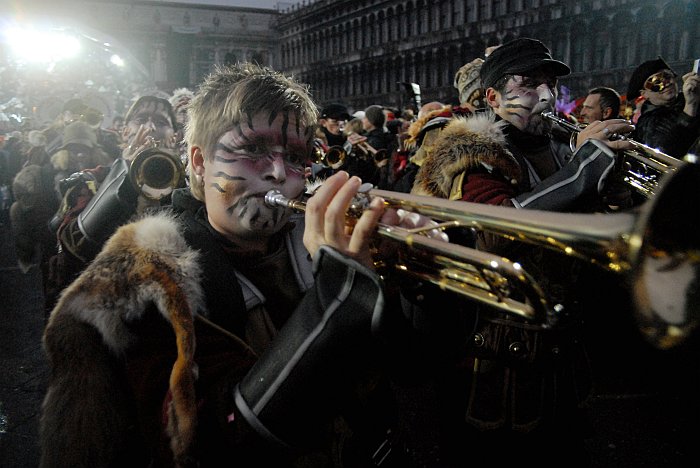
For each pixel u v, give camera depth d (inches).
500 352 71.1
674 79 161.5
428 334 43.9
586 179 75.6
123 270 41.3
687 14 856.9
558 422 72.9
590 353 153.9
